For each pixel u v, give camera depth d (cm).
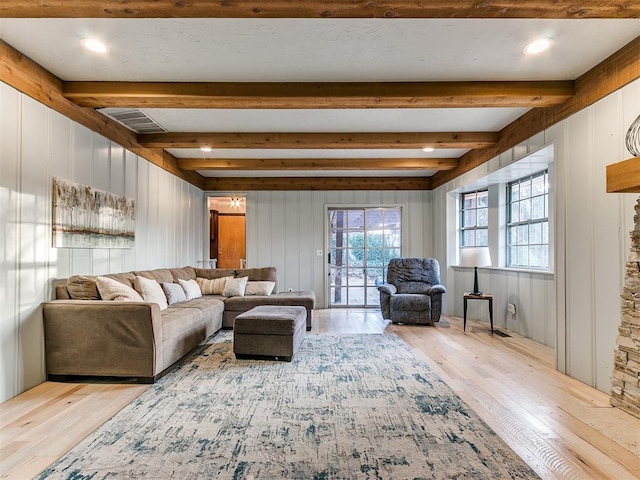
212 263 752
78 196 349
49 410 254
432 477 179
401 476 180
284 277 737
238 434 221
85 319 308
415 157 602
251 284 582
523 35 252
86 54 278
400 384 304
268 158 601
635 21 235
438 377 321
